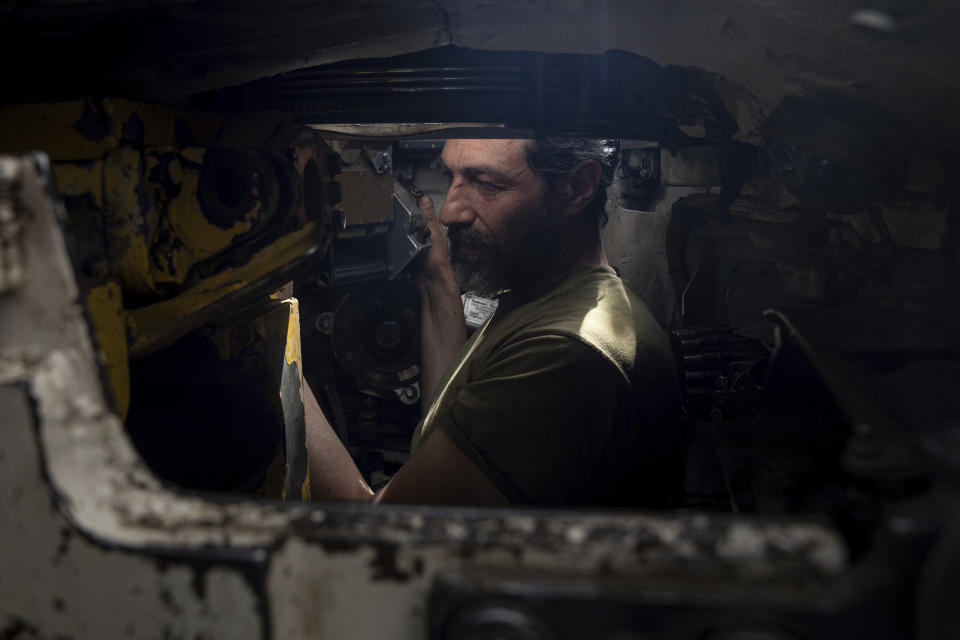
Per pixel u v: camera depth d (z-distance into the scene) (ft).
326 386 8.18
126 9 2.30
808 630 1.16
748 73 2.78
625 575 1.26
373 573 1.36
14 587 1.45
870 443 1.35
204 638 1.40
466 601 1.27
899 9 1.76
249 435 3.12
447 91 3.69
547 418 3.53
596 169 4.59
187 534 1.40
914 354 2.29
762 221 4.47
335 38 2.84
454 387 4.51
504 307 4.89
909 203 3.01
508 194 4.52
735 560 1.24
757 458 2.56
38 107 2.36
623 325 3.98
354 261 7.41
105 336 2.17
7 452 1.40
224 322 3.40
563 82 3.64
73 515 1.40
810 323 2.76
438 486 3.59
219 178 2.55
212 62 2.88
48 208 1.38
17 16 2.21
